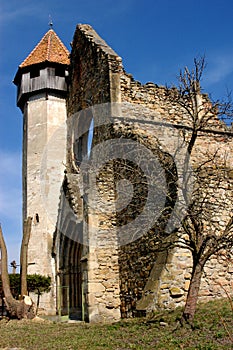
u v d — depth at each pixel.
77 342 9.31
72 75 22.05
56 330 11.91
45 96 24.12
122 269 14.03
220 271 12.13
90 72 18.05
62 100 24.34
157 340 8.55
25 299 16.38
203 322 9.22
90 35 18.75
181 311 10.37
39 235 22.03
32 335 11.20
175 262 11.41
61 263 18.89
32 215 22.59
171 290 11.16
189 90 11.78
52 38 26.16
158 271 11.47
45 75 24.09
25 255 17.98
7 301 16.17
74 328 12.00
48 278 20.03
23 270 17.72
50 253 21.72
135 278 13.23
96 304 13.70
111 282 14.06
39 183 22.91
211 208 12.16
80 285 18.22
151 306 10.98
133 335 9.31
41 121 23.86
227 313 9.54
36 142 23.66
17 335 11.38
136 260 13.31
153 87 15.42
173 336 8.63
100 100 16.16
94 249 14.20
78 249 18.28
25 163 24.09
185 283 11.33
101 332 10.29
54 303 19.73
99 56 16.75
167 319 10.02
